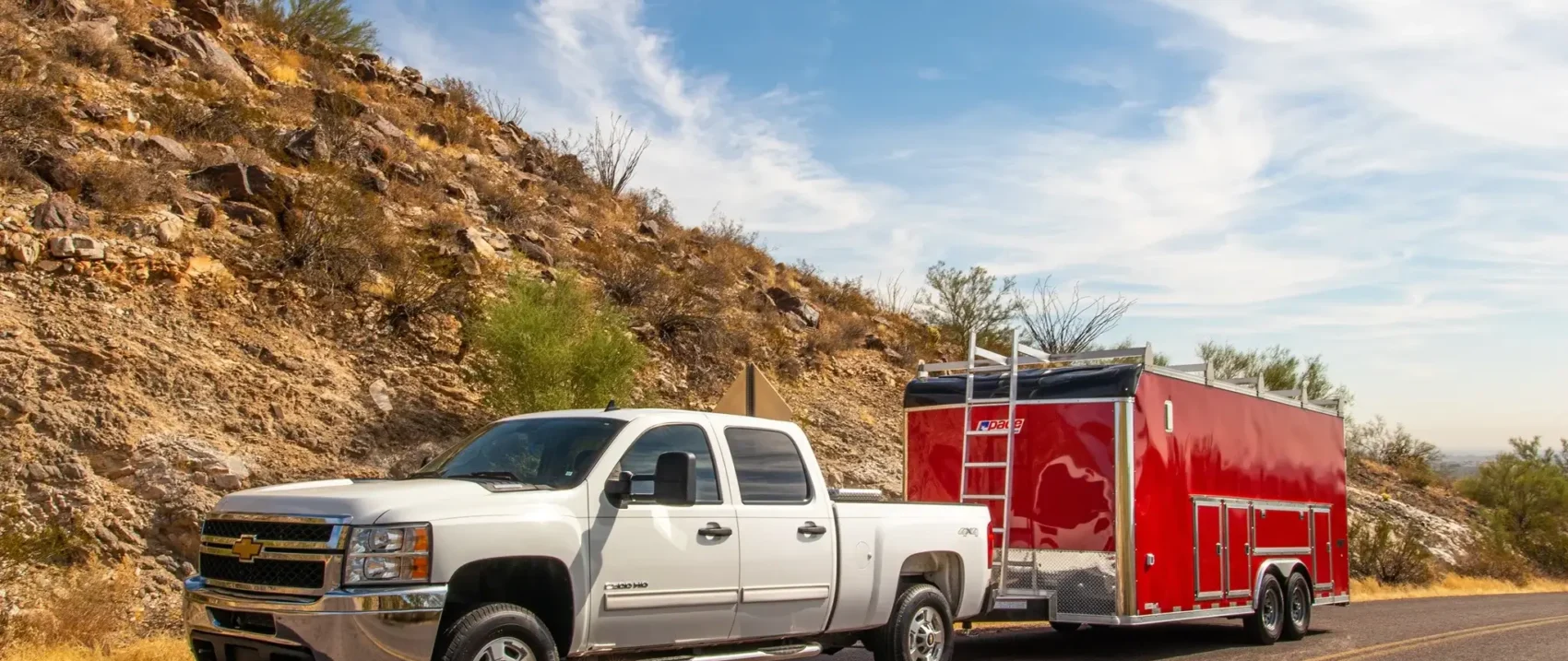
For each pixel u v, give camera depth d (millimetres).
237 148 20406
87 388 13125
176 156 18891
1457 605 22250
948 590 10422
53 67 19594
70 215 15406
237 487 12797
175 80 22156
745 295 26812
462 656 6648
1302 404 16297
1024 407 12922
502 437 8430
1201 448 13469
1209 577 13320
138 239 15852
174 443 12992
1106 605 12117
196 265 16125
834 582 9023
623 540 7543
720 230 32250
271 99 23719
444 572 6648
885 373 26422
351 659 6371
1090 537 12273
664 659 7879
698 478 8281
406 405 16016
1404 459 46062
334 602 6387
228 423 13852
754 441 8812
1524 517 42719
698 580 7965
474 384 17250
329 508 6684
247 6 28672
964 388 13688
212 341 15117
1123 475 12156
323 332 16625
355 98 26344
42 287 14305
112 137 18281
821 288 32062
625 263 24312
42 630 9945
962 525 10430
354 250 17984
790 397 23156
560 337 17172
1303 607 15273
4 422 12227
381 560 6523
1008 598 12305
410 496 6852
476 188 24875
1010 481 12289
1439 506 41938
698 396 21156
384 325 17422
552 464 7867
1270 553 14641
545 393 16484
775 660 8688
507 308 17250
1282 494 15273
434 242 20141
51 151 16438
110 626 10508
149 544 11891
